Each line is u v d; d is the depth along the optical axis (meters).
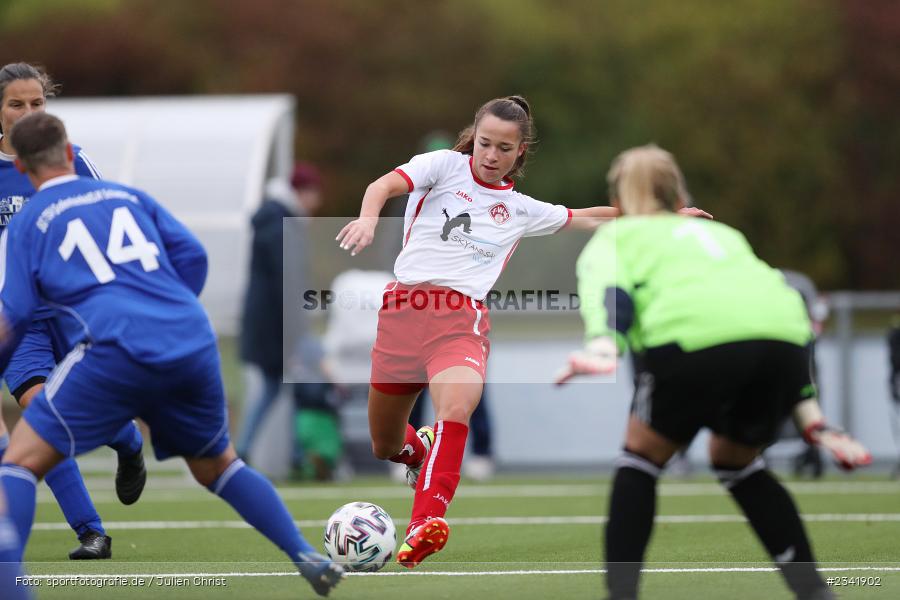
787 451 41.22
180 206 42.59
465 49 133.00
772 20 127.19
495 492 36.00
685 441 16.22
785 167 123.25
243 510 16.48
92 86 125.06
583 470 42.91
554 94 130.75
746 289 16.06
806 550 16.45
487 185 20.11
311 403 39.75
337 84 129.62
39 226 16.00
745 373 15.70
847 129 124.94
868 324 43.09
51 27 127.62
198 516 29.52
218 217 42.31
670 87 126.81
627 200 17.14
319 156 127.06
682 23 129.88
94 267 15.94
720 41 127.69
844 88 124.69
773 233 122.62
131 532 26.16
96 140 44.16
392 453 21.08
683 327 15.78
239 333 39.44
